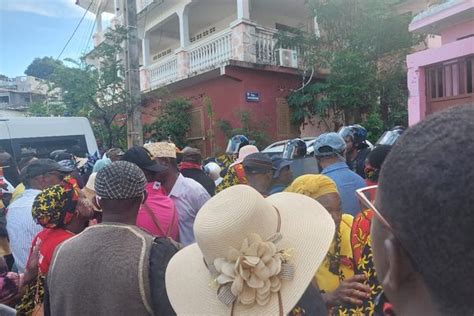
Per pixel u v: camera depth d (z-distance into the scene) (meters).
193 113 12.48
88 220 2.64
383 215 0.71
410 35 10.67
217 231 1.32
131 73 8.22
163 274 1.71
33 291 2.52
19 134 7.18
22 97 30.55
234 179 4.30
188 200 3.41
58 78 10.38
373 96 10.56
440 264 0.63
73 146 7.73
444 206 0.61
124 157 2.88
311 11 11.34
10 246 3.20
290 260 1.40
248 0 11.66
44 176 3.51
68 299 1.73
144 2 14.75
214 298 1.44
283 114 11.76
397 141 0.72
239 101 11.15
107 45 10.18
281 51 11.61
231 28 11.42
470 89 7.06
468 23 7.38
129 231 1.82
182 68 13.01
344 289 1.94
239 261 1.28
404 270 0.69
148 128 12.62
